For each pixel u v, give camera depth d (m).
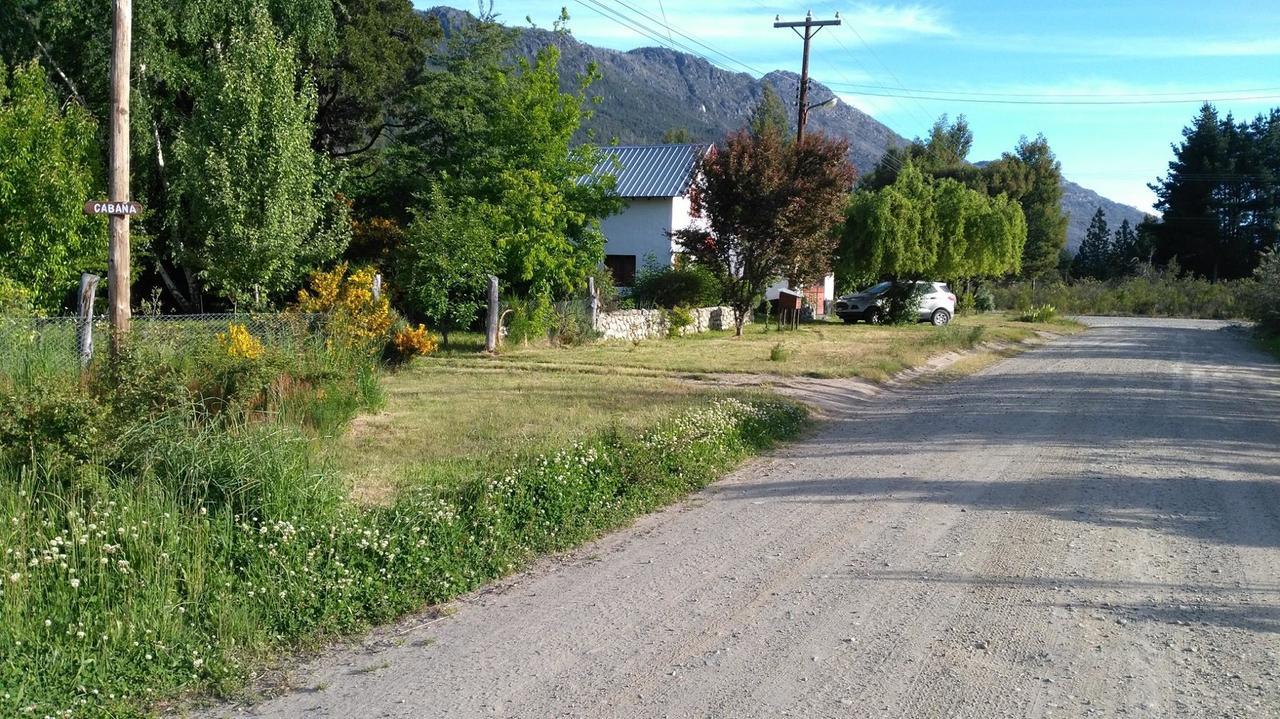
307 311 16.28
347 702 4.49
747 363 19.22
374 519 6.44
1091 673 4.58
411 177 27.67
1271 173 68.69
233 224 20.17
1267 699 4.28
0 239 16.38
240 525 6.07
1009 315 45.72
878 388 16.92
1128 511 7.76
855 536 7.07
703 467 9.34
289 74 20.80
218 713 4.43
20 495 5.88
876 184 73.62
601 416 11.80
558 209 23.86
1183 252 70.44
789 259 26.75
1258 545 6.76
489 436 10.44
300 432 8.47
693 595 5.85
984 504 8.03
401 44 28.55
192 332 10.89
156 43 22.30
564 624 5.43
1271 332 30.83
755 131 27.73
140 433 6.84
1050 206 75.81
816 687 4.46
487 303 19.97
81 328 10.73
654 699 4.38
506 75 27.41
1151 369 20.30
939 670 4.63
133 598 5.11
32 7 22.80
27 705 4.24
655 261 31.83
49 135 16.78
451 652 5.07
